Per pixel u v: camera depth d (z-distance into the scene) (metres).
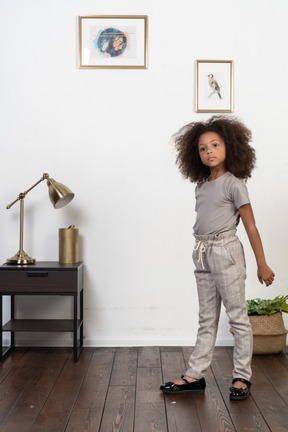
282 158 3.54
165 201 3.55
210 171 2.64
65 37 3.51
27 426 2.13
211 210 2.46
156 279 3.56
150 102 3.53
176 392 2.52
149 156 3.54
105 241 3.55
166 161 3.54
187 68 3.53
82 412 2.29
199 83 3.52
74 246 3.39
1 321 3.16
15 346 3.52
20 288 3.17
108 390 2.57
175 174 3.54
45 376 2.81
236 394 2.43
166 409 2.32
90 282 3.55
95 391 2.56
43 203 3.54
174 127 3.54
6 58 3.51
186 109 3.53
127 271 3.55
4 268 3.16
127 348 3.46
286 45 3.54
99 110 3.53
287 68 3.53
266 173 3.54
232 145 2.47
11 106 3.51
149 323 3.56
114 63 3.52
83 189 3.54
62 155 3.53
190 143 2.62
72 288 3.16
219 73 3.52
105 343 3.52
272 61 3.53
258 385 2.65
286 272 3.56
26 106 3.52
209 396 2.48
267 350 3.23
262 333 3.19
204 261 2.49
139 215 3.55
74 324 3.14
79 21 3.50
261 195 3.55
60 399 2.44
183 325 3.55
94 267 3.55
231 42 3.53
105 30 3.51
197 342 2.56
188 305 3.55
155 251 3.55
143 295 3.55
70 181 3.54
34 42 3.51
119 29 3.52
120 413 2.27
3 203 3.53
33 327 3.24
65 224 3.54
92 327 3.55
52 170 3.54
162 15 3.52
